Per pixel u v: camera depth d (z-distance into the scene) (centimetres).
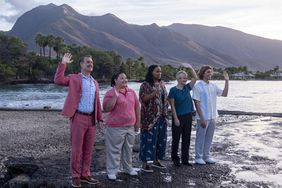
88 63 733
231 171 891
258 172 887
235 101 4322
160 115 845
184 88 894
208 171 879
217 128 1658
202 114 910
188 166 915
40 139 1461
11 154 1166
